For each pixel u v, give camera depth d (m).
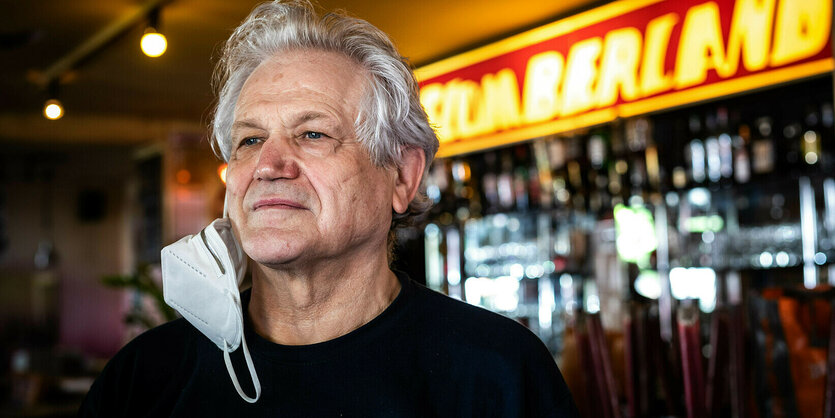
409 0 3.30
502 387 1.02
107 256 8.53
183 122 6.26
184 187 6.57
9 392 5.12
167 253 0.96
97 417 1.04
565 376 2.65
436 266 4.34
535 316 4.04
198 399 1.01
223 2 3.43
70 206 8.75
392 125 1.06
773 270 3.36
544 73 3.57
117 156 7.76
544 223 4.14
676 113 3.46
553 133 3.54
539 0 3.36
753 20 2.83
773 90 3.28
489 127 3.85
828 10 2.62
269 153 0.96
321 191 0.97
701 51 2.99
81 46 4.17
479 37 3.83
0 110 5.80
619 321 3.70
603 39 3.32
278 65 1.03
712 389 2.09
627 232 3.76
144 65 4.51
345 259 1.02
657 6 3.12
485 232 4.37
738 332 2.12
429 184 4.23
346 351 0.99
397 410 0.97
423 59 4.18
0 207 8.61
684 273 3.56
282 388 0.98
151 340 1.08
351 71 1.03
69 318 8.59
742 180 3.29
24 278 8.61
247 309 1.09
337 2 3.29
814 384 2.01
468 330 1.05
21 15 3.63
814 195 3.33
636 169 3.51
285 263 0.96
